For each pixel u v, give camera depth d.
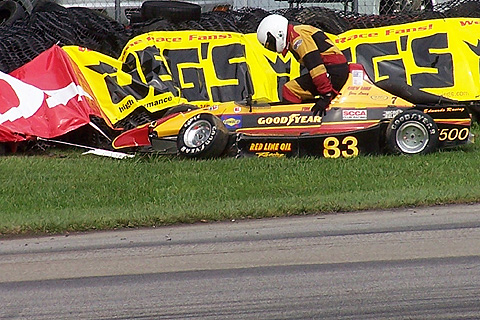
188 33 44.47
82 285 19.59
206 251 22.16
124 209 27.66
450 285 18.61
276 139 34.94
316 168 32.75
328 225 24.50
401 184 29.83
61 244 23.58
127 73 42.84
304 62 35.09
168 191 30.17
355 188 29.59
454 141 35.22
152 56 43.19
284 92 36.25
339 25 45.34
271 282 19.27
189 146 35.25
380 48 44.56
